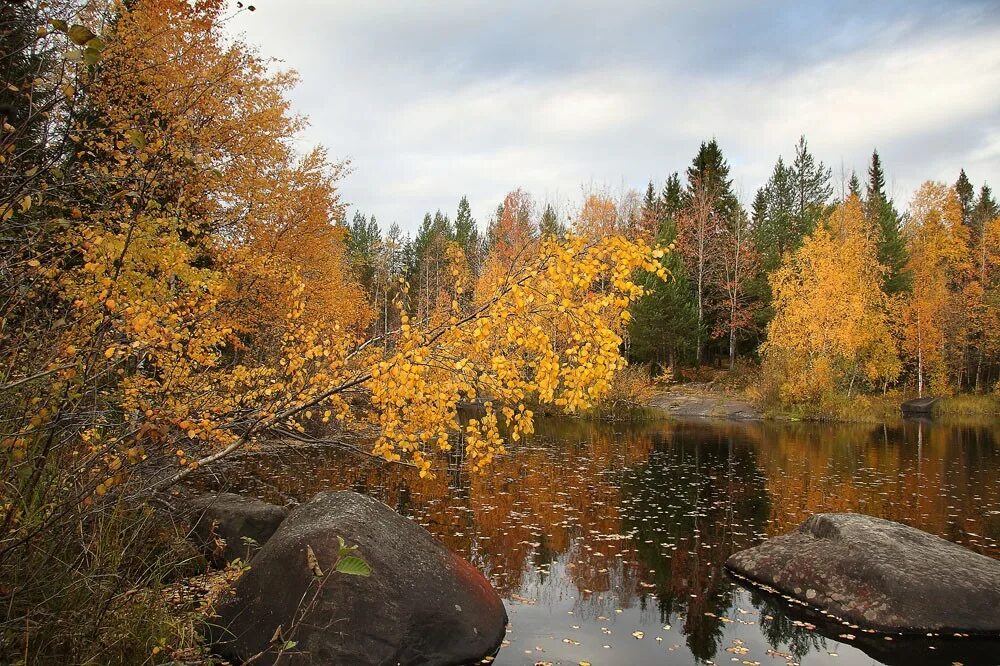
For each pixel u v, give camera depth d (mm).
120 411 4195
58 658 3223
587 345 4090
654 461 14719
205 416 4414
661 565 7270
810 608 6039
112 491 3727
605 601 6191
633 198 44125
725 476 12836
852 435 20516
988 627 5465
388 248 43250
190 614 4125
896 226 38031
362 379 4566
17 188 3561
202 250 9055
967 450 16969
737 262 36344
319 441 5008
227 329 5441
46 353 3396
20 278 3455
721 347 39094
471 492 10820
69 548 3541
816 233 27344
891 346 29078
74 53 2732
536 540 8141
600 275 4133
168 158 4523
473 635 4980
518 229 36906
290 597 4660
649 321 32094
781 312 28531
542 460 14609
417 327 4492
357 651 4430
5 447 2941
